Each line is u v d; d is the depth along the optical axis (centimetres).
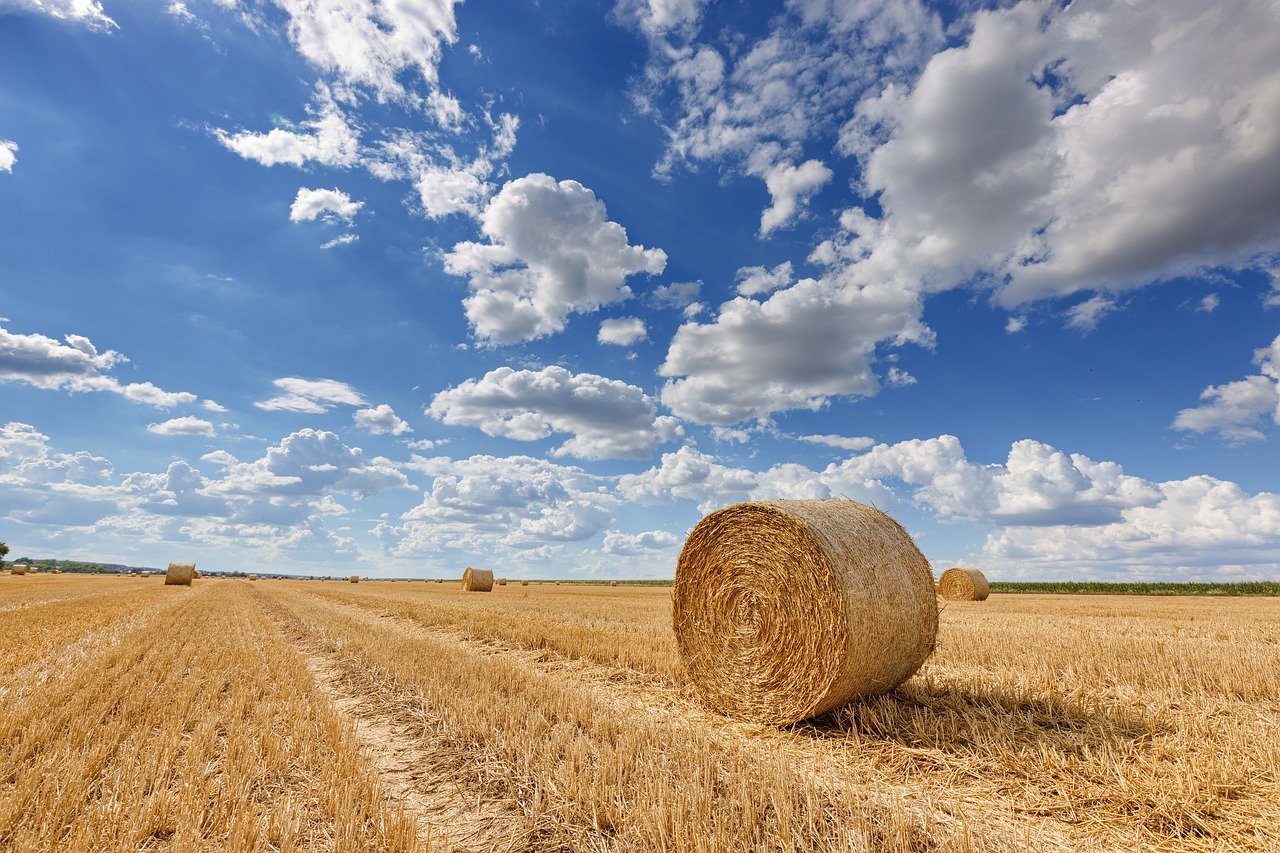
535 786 490
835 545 727
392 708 750
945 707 711
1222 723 615
